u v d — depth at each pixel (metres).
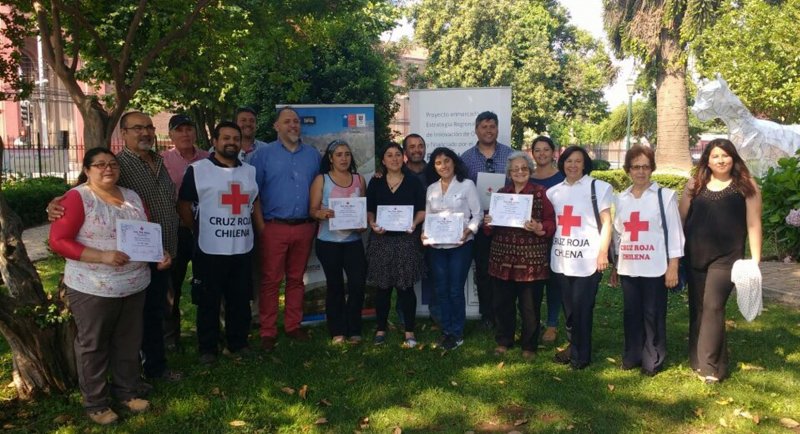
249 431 3.72
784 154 13.55
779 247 8.63
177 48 6.75
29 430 3.68
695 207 4.38
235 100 16.02
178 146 5.12
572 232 4.60
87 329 3.66
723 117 13.52
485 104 6.01
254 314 5.90
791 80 15.56
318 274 5.99
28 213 12.18
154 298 4.38
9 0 5.52
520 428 3.77
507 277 4.83
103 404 3.82
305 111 5.78
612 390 4.25
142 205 3.89
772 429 3.65
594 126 40.53
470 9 29.42
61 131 24.94
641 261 4.44
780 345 5.10
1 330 3.92
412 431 3.74
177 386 4.35
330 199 5.09
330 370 4.72
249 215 4.77
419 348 5.23
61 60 4.70
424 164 5.68
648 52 21.81
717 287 4.27
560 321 6.08
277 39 6.88
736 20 16.91
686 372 4.54
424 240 5.06
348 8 6.47
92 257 3.54
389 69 20.20
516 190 4.88
